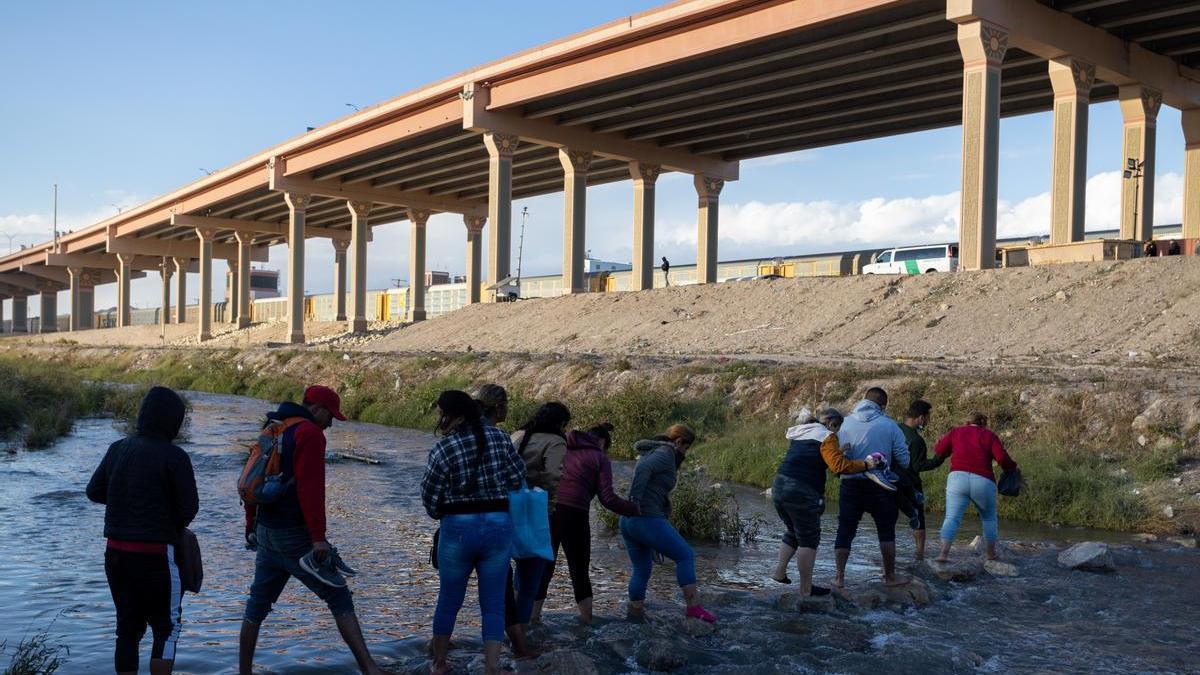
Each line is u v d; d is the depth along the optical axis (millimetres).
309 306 110000
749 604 8594
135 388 33750
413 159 65625
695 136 57844
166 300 114250
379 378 34781
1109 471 14242
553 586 9492
